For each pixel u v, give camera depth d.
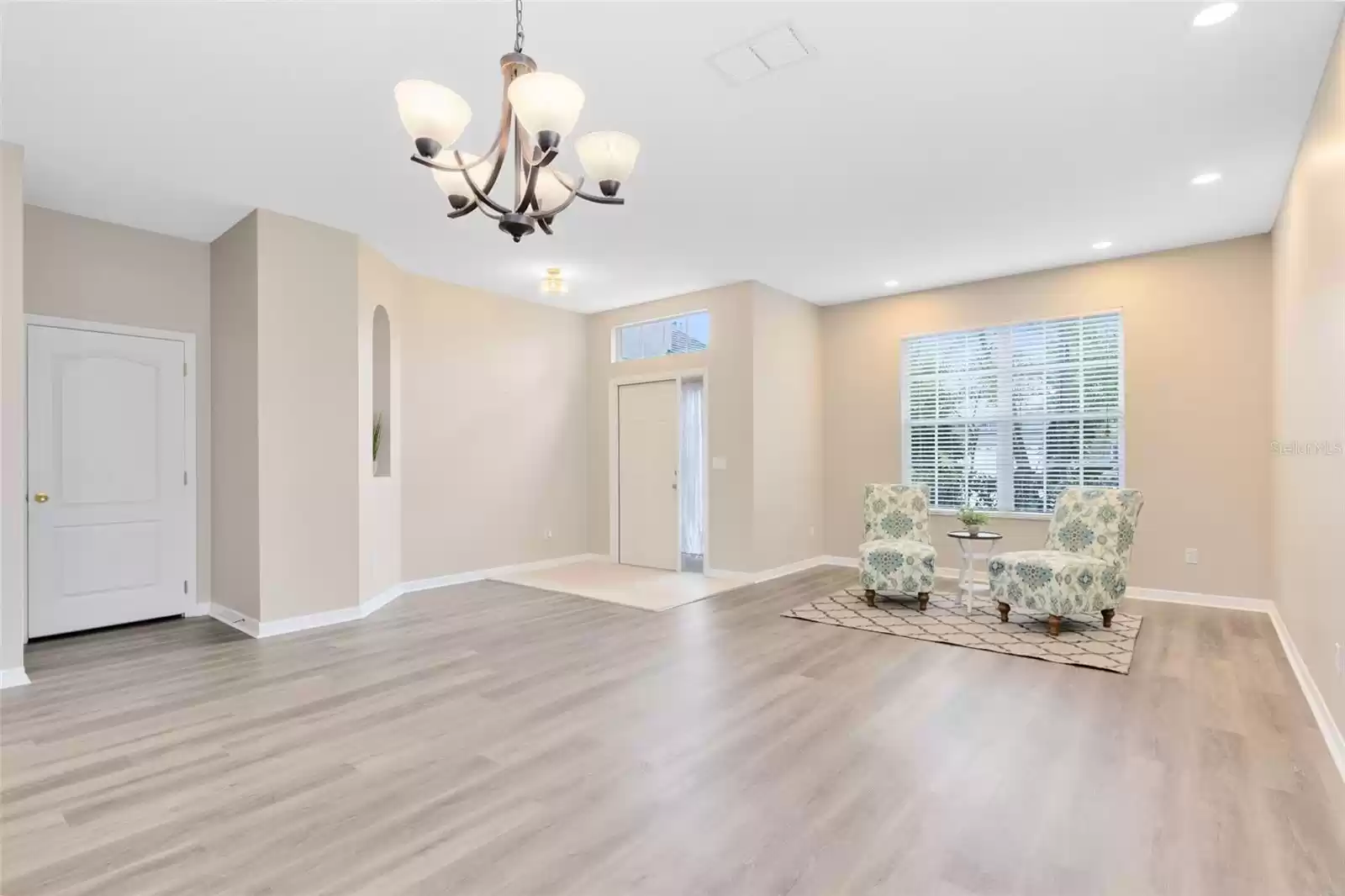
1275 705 3.02
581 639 4.19
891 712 2.97
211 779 2.36
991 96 2.96
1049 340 5.76
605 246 5.04
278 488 4.33
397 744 2.65
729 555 6.23
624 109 3.07
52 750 2.60
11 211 3.32
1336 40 2.54
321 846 1.95
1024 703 3.07
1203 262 5.06
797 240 4.90
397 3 2.32
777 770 2.42
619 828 2.04
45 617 4.16
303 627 4.43
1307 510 3.28
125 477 4.48
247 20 2.42
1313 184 3.08
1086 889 1.74
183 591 4.71
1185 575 5.12
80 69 2.72
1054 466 5.73
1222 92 2.93
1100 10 2.39
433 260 5.37
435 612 4.91
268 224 4.30
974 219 4.49
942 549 6.34
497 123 3.14
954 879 1.79
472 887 1.76
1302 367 3.43
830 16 2.42
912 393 6.58
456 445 6.09
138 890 1.75
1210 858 1.88
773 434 6.36
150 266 4.62
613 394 7.20
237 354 4.48
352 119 3.15
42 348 4.18
